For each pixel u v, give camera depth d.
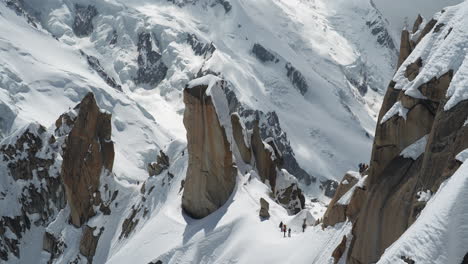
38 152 137.88
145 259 84.31
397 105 47.69
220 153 85.25
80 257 107.88
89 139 113.75
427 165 39.91
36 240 128.12
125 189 115.88
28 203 132.12
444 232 29.23
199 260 77.75
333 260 52.91
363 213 47.56
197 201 87.38
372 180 48.62
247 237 73.75
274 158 98.62
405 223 43.53
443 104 40.31
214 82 86.25
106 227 109.62
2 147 137.38
